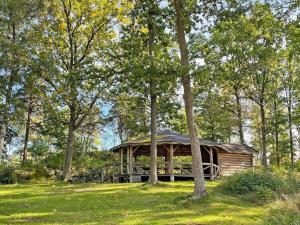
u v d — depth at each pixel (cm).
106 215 1485
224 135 4831
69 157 3372
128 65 2289
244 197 1820
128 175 3262
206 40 1888
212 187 2198
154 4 2127
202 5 1755
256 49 1728
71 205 1762
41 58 2986
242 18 1692
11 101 3044
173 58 2286
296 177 2067
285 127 4469
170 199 1873
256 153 3844
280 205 1380
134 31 2417
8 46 2786
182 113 4225
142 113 4709
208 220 1357
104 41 3347
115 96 3338
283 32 1492
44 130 4091
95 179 3528
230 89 4253
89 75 2761
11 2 2834
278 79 3888
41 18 3173
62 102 3312
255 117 4828
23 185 2819
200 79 1847
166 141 3142
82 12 3300
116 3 3234
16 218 1448
